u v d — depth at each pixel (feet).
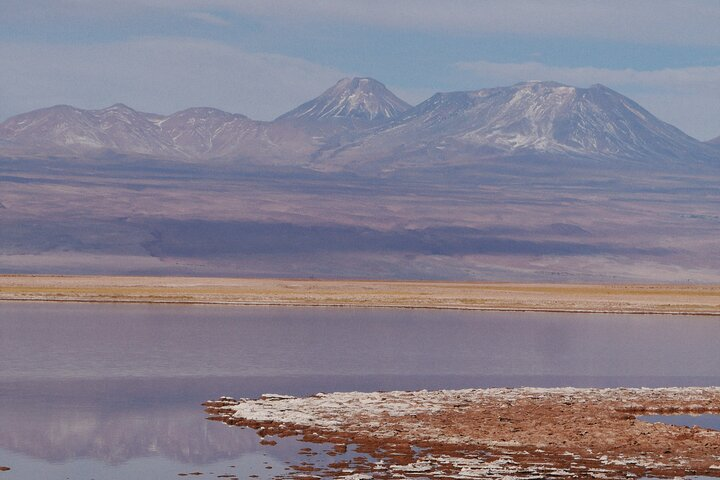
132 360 253.85
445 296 594.65
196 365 246.47
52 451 152.46
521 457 144.97
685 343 326.85
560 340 330.54
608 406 185.57
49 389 206.28
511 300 558.15
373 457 144.97
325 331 343.67
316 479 134.00
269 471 138.41
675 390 208.54
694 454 148.36
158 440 159.02
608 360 276.41
